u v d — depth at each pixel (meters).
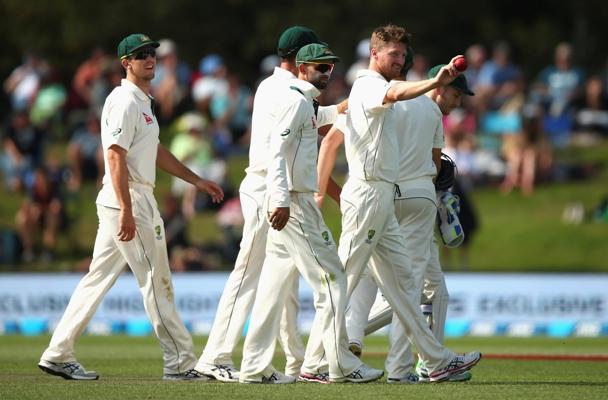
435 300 33.09
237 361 42.03
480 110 87.00
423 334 31.22
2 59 122.94
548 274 60.75
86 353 45.75
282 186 29.58
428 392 28.58
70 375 32.34
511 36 126.06
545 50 125.44
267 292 30.81
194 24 121.00
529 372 36.31
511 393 28.67
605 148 92.25
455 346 51.38
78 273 62.81
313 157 30.62
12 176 87.75
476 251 79.38
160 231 32.06
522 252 78.81
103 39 120.00
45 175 77.12
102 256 32.28
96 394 28.28
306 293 60.72
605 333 60.34
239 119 89.31
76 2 120.12
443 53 123.00
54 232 76.75
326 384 30.30
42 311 62.62
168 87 88.75
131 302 61.81
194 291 62.12
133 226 31.28
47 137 92.44
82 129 90.06
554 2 129.12
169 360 32.09
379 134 30.56
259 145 31.42
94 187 85.50
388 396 27.70
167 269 32.28
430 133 32.19
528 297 60.91
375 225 30.83
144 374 35.31
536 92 91.56
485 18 124.69
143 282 32.00
